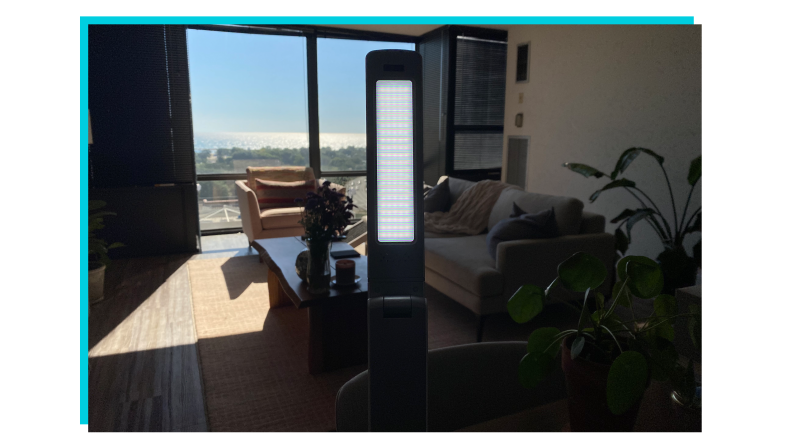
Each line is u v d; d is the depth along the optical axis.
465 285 2.86
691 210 3.75
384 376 0.70
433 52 6.28
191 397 2.23
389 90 0.67
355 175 6.19
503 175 5.95
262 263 4.58
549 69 5.10
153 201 4.83
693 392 0.83
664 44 3.87
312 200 2.29
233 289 3.80
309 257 2.34
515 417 0.91
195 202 4.95
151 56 4.69
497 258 2.80
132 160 4.74
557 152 5.05
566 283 0.88
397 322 0.69
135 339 2.86
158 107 4.76
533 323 3.07
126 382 2.36
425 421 0.71
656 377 0.79
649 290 0.81
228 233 5.86
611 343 0.85
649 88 4.01
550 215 2.95
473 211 4.04
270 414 2.10
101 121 4.61
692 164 3.03
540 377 0.85
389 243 0.70
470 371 1.05
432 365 1.02
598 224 3.18
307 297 2.29
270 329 3.02
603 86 4.45
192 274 4.21
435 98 6.38
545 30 5.14
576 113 4.78
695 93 3.65
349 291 2.37
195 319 3.18
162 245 4.91
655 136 3.98
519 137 5.61
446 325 3.07
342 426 0.94
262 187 5.02
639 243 4.21
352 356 2.54
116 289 3.80
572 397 0.84
